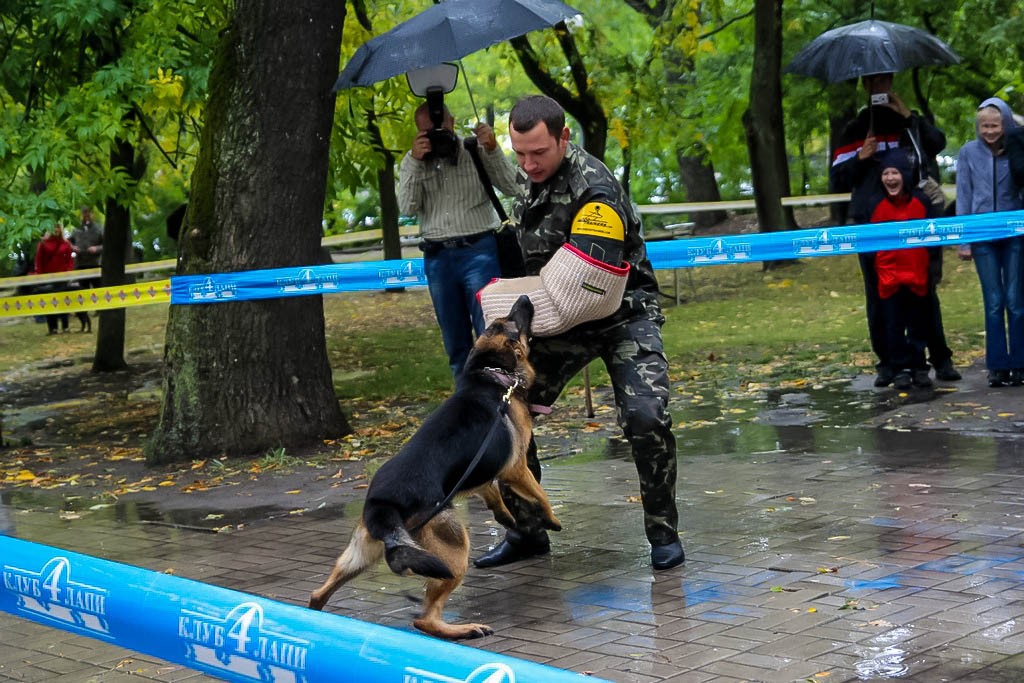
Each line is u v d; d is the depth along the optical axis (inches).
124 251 600.1
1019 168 344.8
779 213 715.4
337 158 538.3
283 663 72.6
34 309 398.6
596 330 204.1
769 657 157.9
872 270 376.5
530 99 193.9
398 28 300.5
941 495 240.4
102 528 274.8
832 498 245.8
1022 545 202.1
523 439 185.6
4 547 98.1
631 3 752.3
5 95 538.3
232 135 356.5
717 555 210.4
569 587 199.3
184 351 360.2
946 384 374.6
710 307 657.0
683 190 1185.4
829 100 796.0
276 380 361.4
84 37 475.2
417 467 165.2
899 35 383.9
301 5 353.1
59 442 430.3
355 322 772.0
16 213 428.8
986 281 356.8
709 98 901.8
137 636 83.7
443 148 313.6
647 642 168.2
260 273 353.7
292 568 225.8
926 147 367.2
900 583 185.6
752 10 811.4
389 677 66.7
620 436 345.1
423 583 208.1
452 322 327.0
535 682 61.9
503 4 293.4
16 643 191.5
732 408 372.8
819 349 479.5
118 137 488.7
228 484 316.8
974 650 155.1
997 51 669.3
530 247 203.9
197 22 482.6
